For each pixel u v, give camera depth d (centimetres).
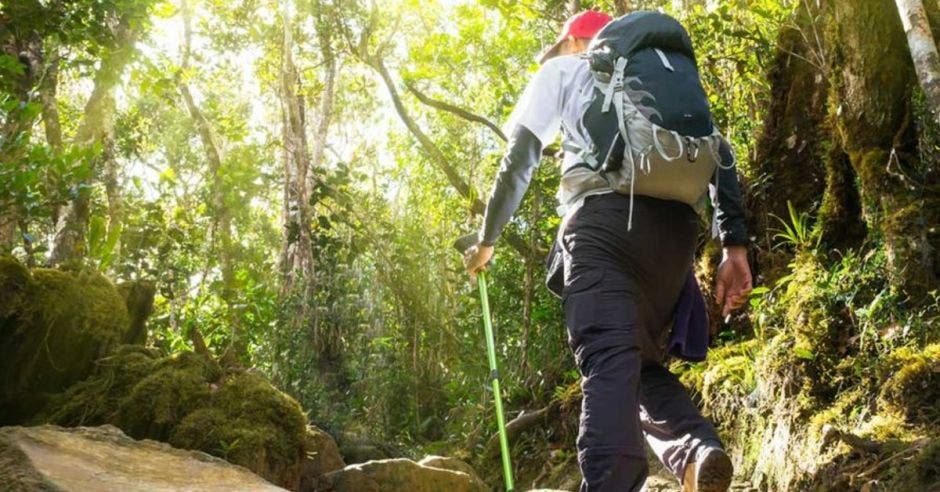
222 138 2212
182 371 380
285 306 1134
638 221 259
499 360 846
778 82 662
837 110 536
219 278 1449
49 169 507
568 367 759
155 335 858
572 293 258
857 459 381
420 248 1302
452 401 930
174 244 1062
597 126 258
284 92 1850
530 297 842
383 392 1022
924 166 502
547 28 1162
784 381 457
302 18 1908
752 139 700
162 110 2094
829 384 446
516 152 269
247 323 1075
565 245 266
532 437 656
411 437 941
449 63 1391
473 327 984
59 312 378
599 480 237
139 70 973
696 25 773
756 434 464
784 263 605
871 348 453
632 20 267
